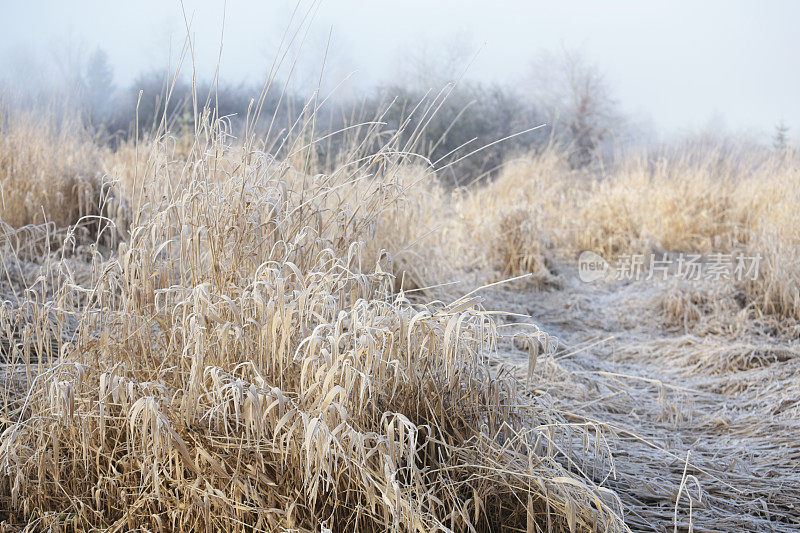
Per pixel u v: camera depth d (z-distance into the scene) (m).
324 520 1.79
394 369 1.95
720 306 4.63
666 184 7.23
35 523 1.85
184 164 2.34
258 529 1.73
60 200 4.58
